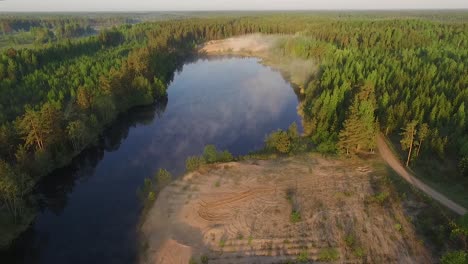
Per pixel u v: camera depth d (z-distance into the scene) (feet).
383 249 141.59
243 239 148.87
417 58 385.09
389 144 223.92
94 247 150.51
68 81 327.06
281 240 148.15
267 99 345.31
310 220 158.92
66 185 203.72
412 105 242.99
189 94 367.45
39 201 187.21
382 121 240.12
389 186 179.52
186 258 140.46
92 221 167.94
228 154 212.64
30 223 166.30
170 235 152.15
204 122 288.30
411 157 200.03
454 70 331.77
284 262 137.80
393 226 152.87
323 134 230.07
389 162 203.10
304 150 221.46
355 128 203.21
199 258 139.95
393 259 136.98
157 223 159.94
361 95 251.19
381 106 250.98
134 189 193.88
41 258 146.00
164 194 179.42
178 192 180.55
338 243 145.59
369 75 305.94
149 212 167.73
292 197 175.01
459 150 195.31
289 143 219.61
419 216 156.56
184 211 166.20
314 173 195.11
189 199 174.60
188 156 228.43
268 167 202.39
